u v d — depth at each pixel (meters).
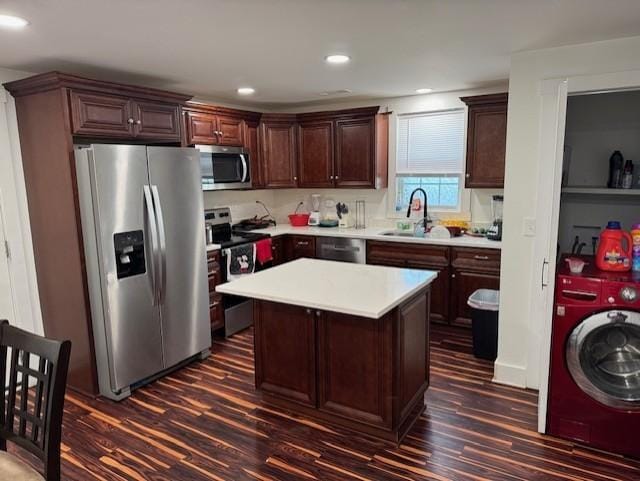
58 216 3.06
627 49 2.62
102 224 2.91
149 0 1.93
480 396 3.05
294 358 2.81
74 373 3.25
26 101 3.04
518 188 3.02
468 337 4.12
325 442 2.56
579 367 2.43
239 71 3.38
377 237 4.55
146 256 3.19
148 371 3.28
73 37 2.44
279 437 2.62
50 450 1.44
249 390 3.21
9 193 3.17
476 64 3.28
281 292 2.56
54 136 2.93
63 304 3.20
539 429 2.60
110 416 2.90
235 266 4.25
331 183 5.10
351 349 2.58
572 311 2.41
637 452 2.36
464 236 4.42
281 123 5.09
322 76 3.66
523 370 3.16
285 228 5.26
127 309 3.09
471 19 2.26
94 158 2.84
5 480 1.42
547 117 2.87
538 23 2.34
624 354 2.39
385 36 2.54
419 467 2.33
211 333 4.16
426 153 4.86
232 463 2.40
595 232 2.78
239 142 4.65
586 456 2.40
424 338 2.84
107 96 3.07
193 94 4.42
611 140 2.62
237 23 2.26
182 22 2.23
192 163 3.51
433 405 2.95
